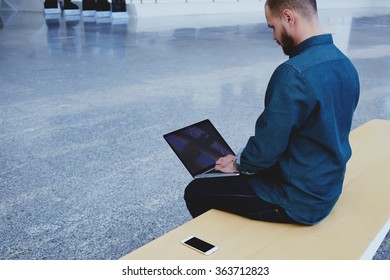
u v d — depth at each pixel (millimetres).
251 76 7703
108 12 19203
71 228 2834
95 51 10109
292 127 1662
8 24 15461
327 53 1686
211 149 2354
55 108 5539
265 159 1733
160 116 5316
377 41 12680
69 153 4086
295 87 1612
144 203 3193
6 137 4465
